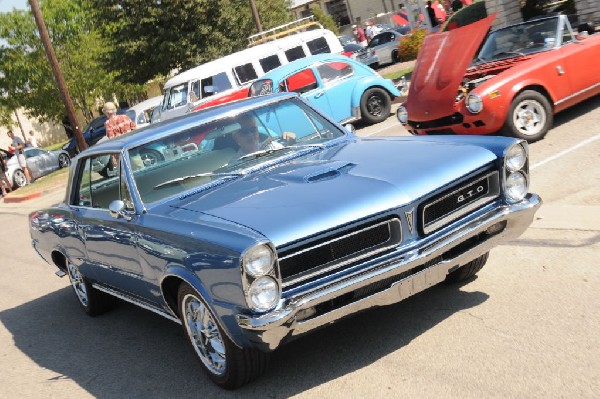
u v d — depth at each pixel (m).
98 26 29.53
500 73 9.05
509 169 4.56
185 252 4.27
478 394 3.78
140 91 35.44
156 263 4.71
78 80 32.94
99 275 6.16
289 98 5.66
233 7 29.36
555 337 4.20
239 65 18.22
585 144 8.28
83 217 5.99
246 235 3.90
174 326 6.25
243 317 3.86
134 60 29.36
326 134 5.58
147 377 5.21
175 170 5.16
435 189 4.26
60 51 32.66
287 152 5.29
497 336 4.39
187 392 4.75
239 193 4.64
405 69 21.12
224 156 5.24
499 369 3.99
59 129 49.12
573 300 4.64
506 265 5.57
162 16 28.38
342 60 14.40
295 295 3.89
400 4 41.09
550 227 6.09
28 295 8.75
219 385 4.65
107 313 7.16
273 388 4.47
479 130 8.92
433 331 4.68
